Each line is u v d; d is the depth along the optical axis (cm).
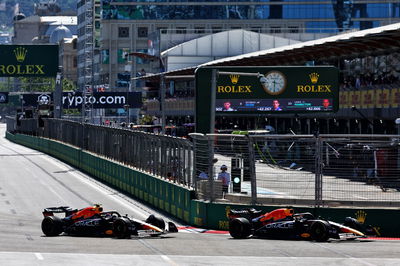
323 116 16012
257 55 15538
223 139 7500
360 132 14962
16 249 5841
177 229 6975
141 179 10394
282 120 18625
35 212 9181
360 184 6950
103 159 13338
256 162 7275
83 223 6681
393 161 6881
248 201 7306
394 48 12725
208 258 5334
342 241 6228
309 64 16600
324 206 7000
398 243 6128
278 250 5697
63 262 5131
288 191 7125
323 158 7012
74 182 13175
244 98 14525
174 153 8812
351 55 14775
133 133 11138
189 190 7962
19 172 15262
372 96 14150
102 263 5100
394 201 6900
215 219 7456
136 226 6575
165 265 5031
